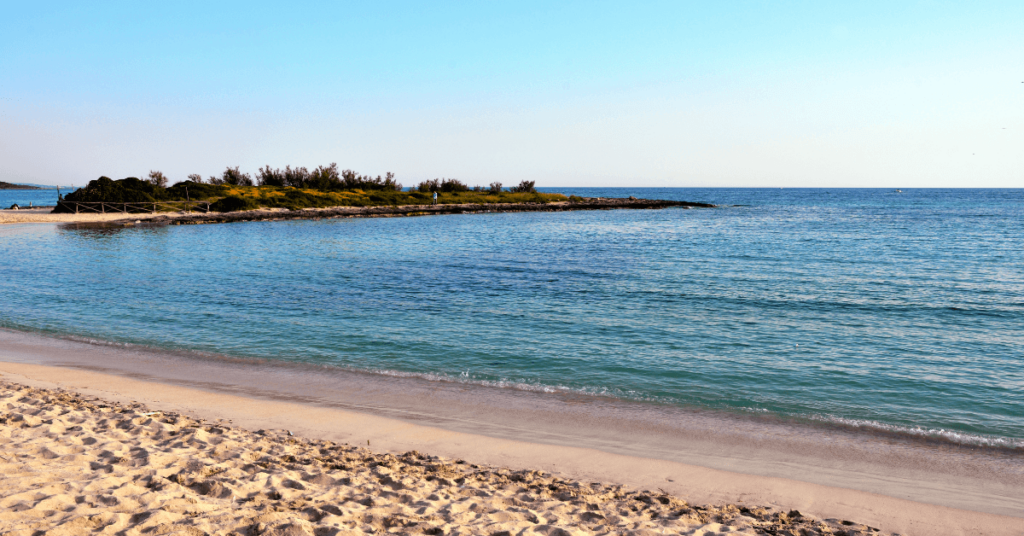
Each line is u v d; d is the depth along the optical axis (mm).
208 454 6230
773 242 37688
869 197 164500
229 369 11125
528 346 12898
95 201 54125
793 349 12680
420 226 51844
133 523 4375
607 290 20000
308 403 9180
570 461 7121
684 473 6828
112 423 7121
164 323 14930
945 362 11719
